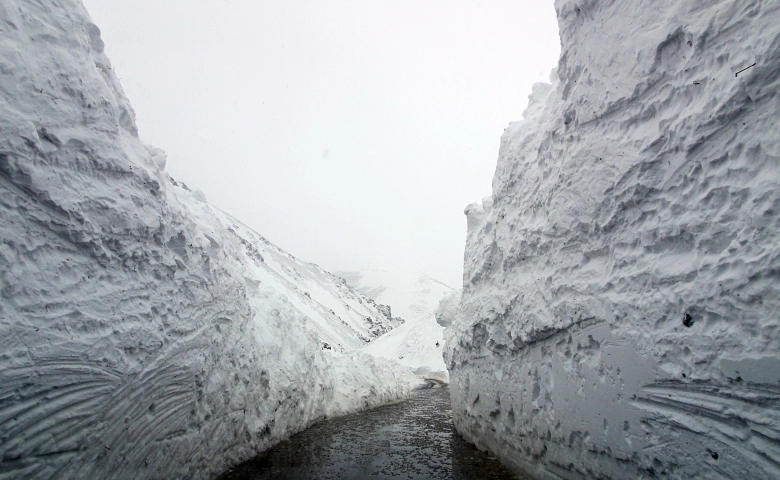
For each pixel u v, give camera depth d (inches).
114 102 175.5
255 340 320.5
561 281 197.2
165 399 190.5
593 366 171.5
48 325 129.7
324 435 364.8
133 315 168.6
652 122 147.3
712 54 124.1
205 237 267.6
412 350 1205.1
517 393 247.8
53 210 137.3
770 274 102.9
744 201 112.0
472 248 356.5
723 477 112.4
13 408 117.2
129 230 170.6
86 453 142.2
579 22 188.1
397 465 270.7
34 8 142.5
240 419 274.4
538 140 240.8
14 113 126.6
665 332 133.7
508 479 238.5
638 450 143.9
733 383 110.8
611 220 164.1
